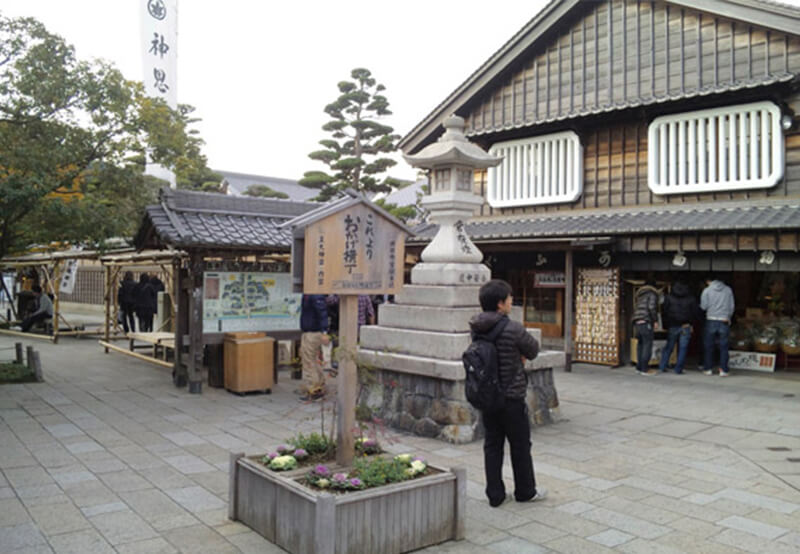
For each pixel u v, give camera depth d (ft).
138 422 24.99
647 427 25.08
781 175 36.35
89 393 30.91
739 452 21.50
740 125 37.65
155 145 34.06
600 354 41.60
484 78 49.29
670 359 41.16
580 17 46.01
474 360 15.69
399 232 16.70
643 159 42.14
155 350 41.22
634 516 15.58
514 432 16.14
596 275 41.91
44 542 13.52
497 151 49.34
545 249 40.11
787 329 39.78
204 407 27.96
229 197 33.86
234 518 14.87
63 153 31.19
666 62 41.78
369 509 12.62
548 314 47.57
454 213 25.48
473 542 14.01
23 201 29.14
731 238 35.12
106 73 32.86
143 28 57.52
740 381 36.09
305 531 12.59
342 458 14.92
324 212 14.92
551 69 47.42
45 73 31.04
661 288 42.73
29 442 21.81
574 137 44.70
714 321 37.86
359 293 15.66
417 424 23.56
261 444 21.79
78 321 68.54
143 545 13.43
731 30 39.01
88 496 16.43
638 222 38.55
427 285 25.14
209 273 31.83
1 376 33.50
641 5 43.01
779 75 34.40
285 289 34.17
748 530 14.71
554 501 16.61
